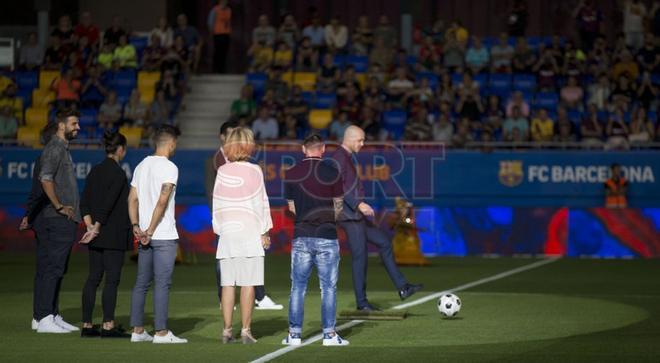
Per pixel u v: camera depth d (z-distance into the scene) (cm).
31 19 6519
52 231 2325
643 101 5494
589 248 4841
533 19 6519
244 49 6644
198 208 4894
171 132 2164
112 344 2147
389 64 5712
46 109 5559
